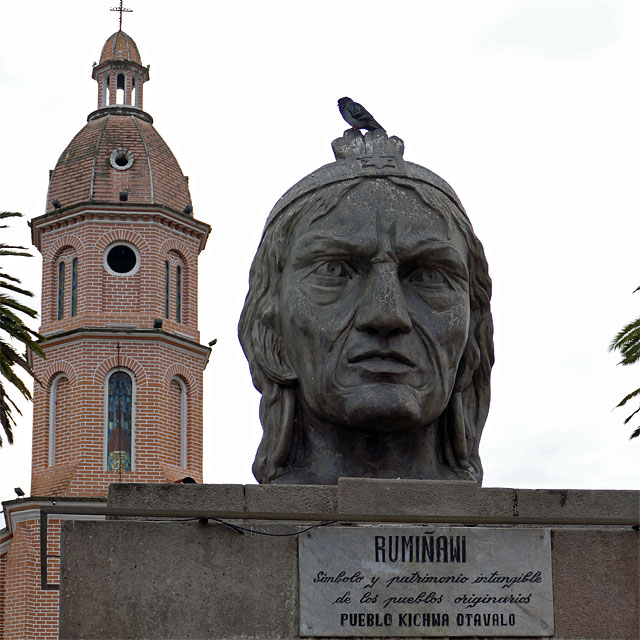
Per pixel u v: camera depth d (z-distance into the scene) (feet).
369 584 36.14
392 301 39.42
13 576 184.85
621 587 37.04
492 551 36.81
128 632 35.32
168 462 200.03
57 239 209.05
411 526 36.70
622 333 92.84
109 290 205.05
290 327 40.63
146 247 206.69
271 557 36.11
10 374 109.40
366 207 40.68
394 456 40.60
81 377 199.72
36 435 200.64
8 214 112.88
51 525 159.94
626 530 37.50
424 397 39.73
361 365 39.50
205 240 213.87
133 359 201.16
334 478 40.34
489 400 42.86
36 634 183.11
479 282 42.37
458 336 40.47
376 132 42.34
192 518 36.14
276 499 37.19
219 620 35.63
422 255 40.27
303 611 35.81
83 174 210.38
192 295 210.18
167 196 210.59
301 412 41.34
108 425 199.00
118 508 35.91
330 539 36.35
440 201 41.32
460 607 36.29
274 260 41.73
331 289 40.27
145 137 215.31
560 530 37.24
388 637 35.86
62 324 204.64
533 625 36.47
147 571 35.73
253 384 42.22
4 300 112.27
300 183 42.04
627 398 92.02
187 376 204.64
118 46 224.94
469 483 37.93
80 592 35.45
